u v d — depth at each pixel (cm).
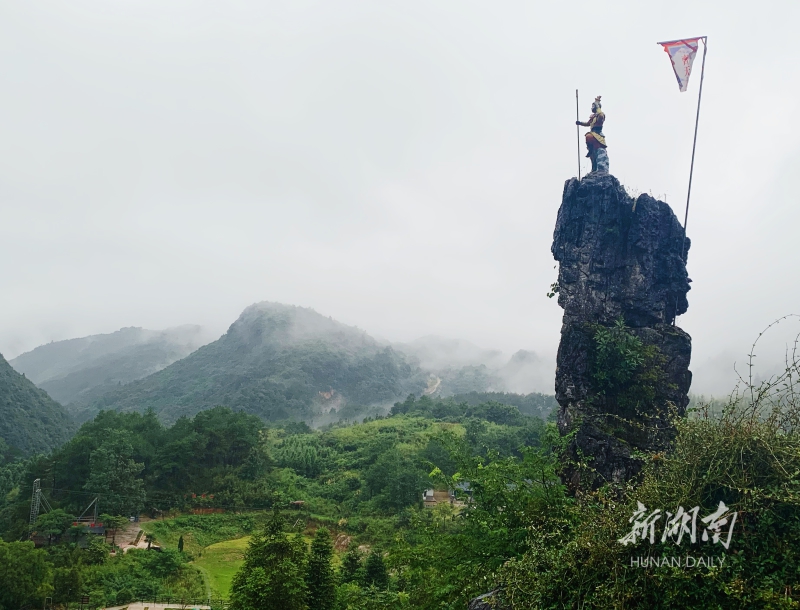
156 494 6725
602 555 774
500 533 1175
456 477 1373
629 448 1447
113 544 5294
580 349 1582
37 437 11625
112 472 6025
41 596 3991
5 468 8088
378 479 7225
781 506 706
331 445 10069
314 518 6469
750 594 656
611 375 1541
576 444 1477
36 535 5306
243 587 2216
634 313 1666
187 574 4931
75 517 5716
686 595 694
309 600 2527
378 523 6141
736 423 764
